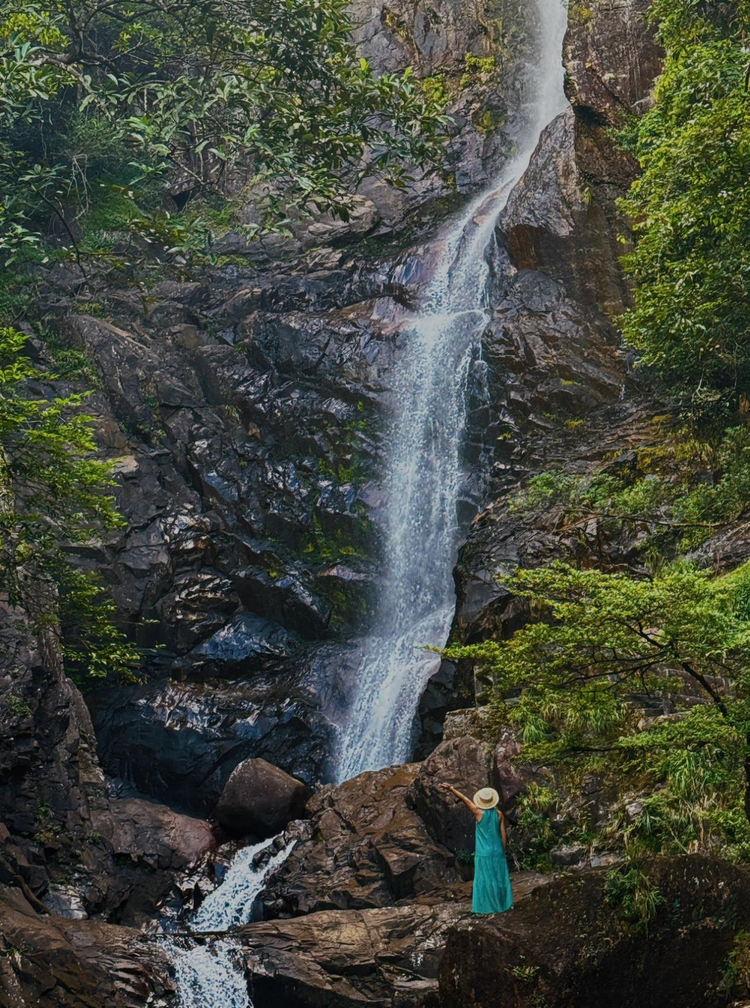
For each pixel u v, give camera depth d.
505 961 9.16
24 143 32.09
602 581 8.63
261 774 20.22
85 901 17.39
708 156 15.56
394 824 16.17
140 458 27.22
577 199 25.11
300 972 13.06
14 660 18.73
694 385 20.23
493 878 11.29
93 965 13.07
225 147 30.36
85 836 18.50
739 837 10.95
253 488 26.73
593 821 13.80
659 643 8.74
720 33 18.73
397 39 36.00
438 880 14.95
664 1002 8.62
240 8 19.84
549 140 26.36
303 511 26.03
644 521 18.92
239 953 13.57
